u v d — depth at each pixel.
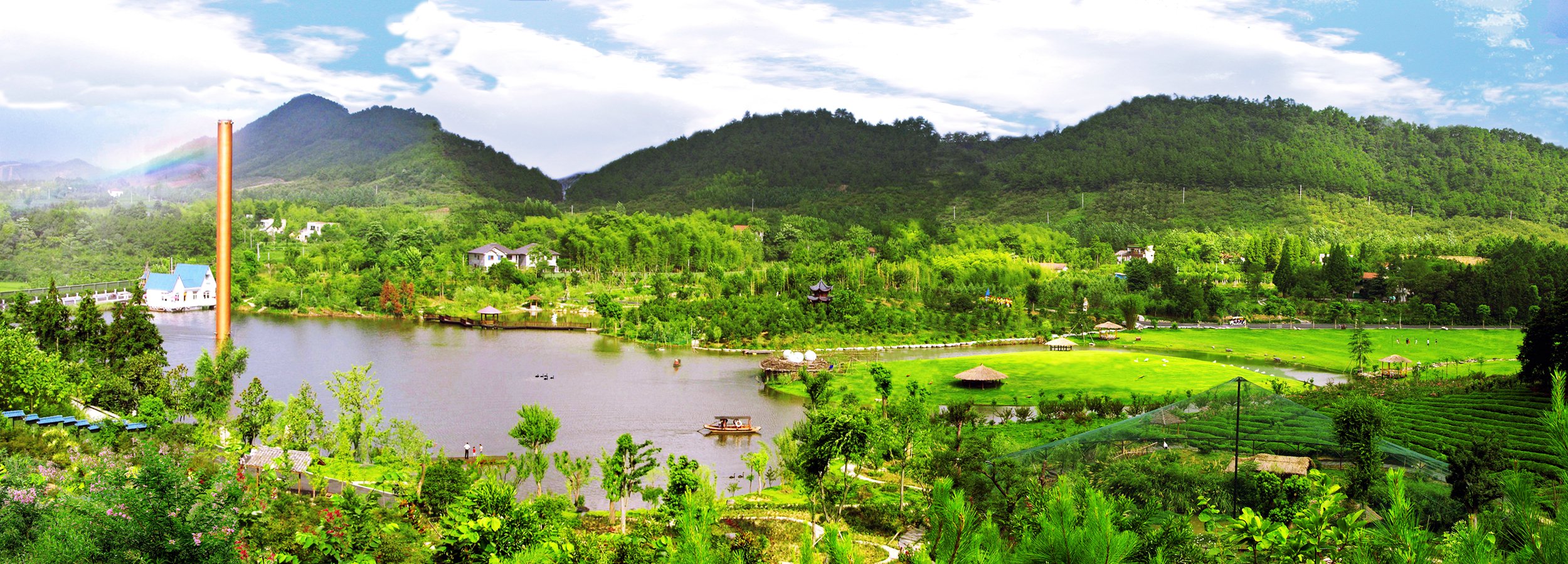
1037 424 102.06
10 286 194.62
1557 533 14.17
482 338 167.38
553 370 134.38
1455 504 51.12
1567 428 14.00
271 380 120.69
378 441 79.56
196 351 143.12
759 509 68.19
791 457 70.31
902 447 69.38
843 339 169.38
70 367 89.00
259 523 42.41
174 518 33.19
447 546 36.09
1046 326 192.50
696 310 180.62
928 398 119.44
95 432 78.44
